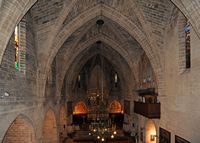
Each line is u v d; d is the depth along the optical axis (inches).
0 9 394.6
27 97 613.3
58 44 744.3
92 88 1485.0
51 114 903.1
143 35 755.4
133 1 687.1
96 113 1422.2
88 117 1430.9
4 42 414.9
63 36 746.8
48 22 695.1
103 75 1497.3
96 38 1011.9
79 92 1467.8
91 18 771.4
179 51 613.3
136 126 1088.8
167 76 701.9
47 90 808.9
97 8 750.5
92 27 955.3
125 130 1262.3
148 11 695.7
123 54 1035.3
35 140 658.2
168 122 676.7
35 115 681.0
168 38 695.1
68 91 1195.9
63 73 983.6
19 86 552.1
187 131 549.0
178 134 602.9
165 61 724.0
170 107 664.4
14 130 634.2
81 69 1402.6
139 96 1003.3
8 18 410.3
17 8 419.2
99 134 977.5
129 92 1226.0
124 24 764.6
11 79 502.6
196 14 428.8
